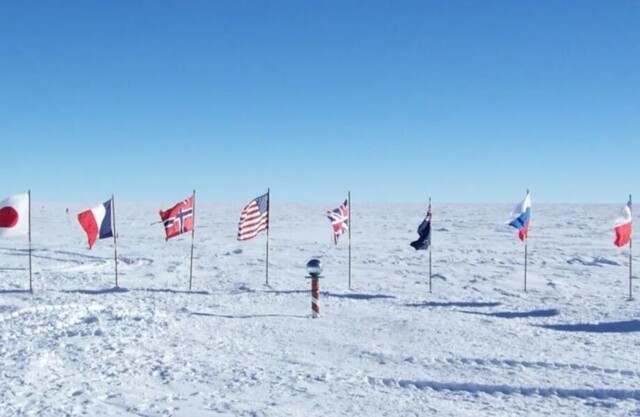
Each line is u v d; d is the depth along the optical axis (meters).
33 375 8.51
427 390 8.18
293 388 8.09
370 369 9.21
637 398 7.86
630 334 12.08
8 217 17.05
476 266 26.23
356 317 13.62
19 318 13.19
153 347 10.42
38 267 24.69
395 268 25.47
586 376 8.78
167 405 7.28
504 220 59.25
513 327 12.64
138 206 94.12
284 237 41.09
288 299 16.36
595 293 19.31
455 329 12.30
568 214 69.06
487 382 8.43
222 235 42.22
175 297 16.66
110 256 29.05
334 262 27.30
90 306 14.61
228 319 13.25
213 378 8.55
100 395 7.64
